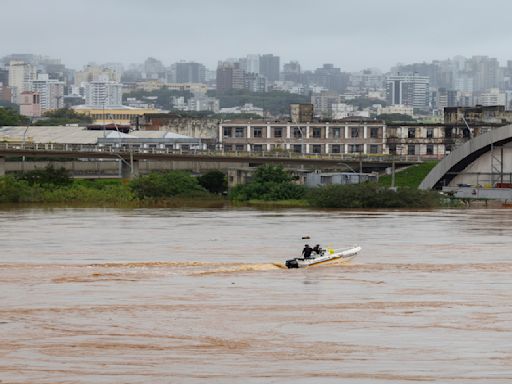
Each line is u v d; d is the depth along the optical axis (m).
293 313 84.88
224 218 182.50
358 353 72.12
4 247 129.88
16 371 67.38
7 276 104.19
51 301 89.69
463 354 71.94
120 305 88.00
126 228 158.75
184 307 87.25
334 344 74.56
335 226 164.88
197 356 71.19
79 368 68.12
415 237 146.12
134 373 67.12
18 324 80.19
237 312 85.25
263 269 110.88
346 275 106.44
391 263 116.06
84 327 79.31
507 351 72.75
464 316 83.88
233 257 121.06
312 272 108.62
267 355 71.56
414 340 75.75
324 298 91.88
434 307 87.50
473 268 112.06
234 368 68.31
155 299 91.06
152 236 145.62
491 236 148.12
